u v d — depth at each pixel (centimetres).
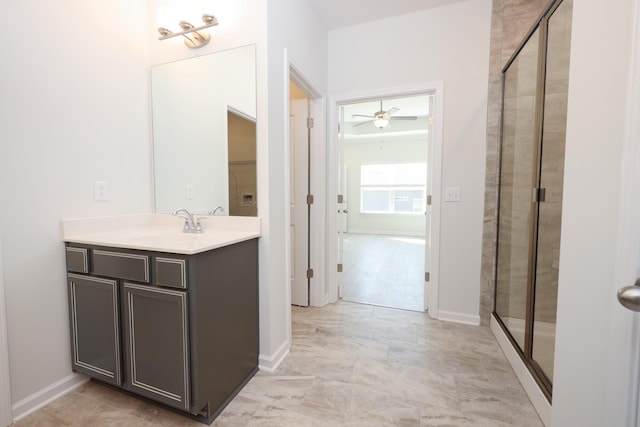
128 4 185
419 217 762
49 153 147
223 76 177
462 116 231
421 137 739
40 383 145
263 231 173
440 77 235
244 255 162
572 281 82
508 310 205
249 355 168
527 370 153
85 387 160
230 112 177
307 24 221
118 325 142
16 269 135
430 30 236
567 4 133
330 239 283
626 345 60
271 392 156
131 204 190
